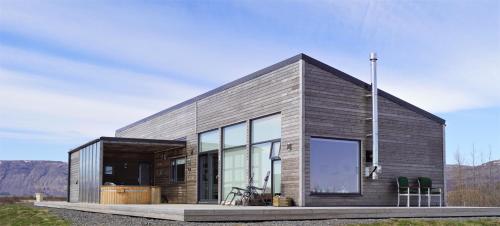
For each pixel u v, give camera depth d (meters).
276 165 15.91
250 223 11.12
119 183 24.31
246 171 17.19
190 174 20.88
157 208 12.63
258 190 16.55
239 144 17.78
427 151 17.45
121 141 20.27
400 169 16.73
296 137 15.08
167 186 23.05
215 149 19.28
